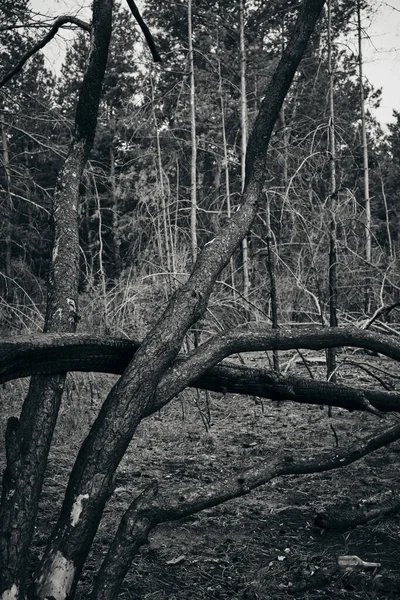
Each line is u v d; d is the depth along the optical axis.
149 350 2.64
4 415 6.79
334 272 7.34
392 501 4.15
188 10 16.66
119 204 18.98
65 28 5.95
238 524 3.95
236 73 21.84
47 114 9.19
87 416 6.70
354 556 3.39
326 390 3.34
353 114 25.39
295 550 3.57
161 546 3.63
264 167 3.45
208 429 6.45
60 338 2.52
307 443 5.79
